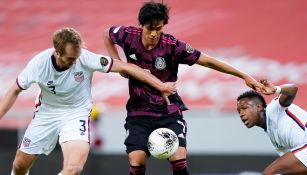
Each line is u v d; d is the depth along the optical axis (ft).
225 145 151.43
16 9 219.20
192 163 151.02
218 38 194.80
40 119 91.20
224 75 175.73
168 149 87.71
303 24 198.29
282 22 199.62
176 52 90.07
